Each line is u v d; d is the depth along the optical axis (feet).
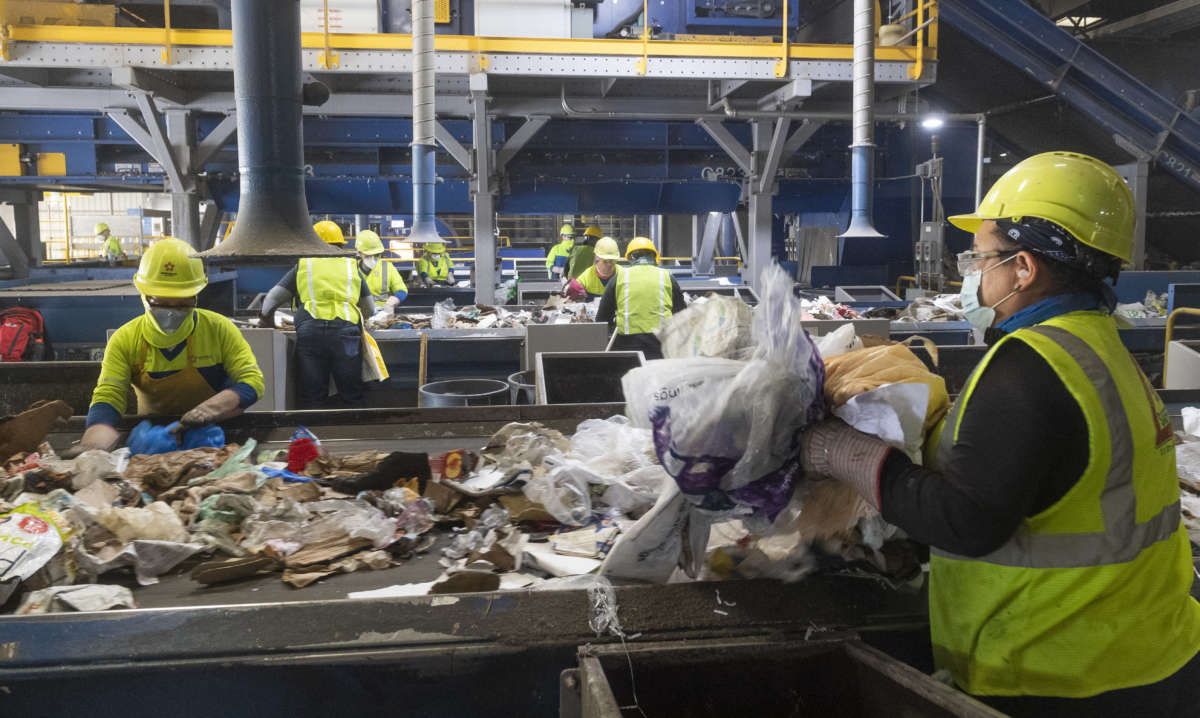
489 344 20.68
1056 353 3.38
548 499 6.27
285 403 17.62
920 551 4.91
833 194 36.17
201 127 29.89
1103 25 54.80
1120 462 3.42
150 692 4.10
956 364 14.05
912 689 3.65
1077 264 3.64
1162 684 3.66
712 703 4.14
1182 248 39.55
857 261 38.42
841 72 28.19
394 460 7.09
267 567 5.53
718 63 27.43
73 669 4.05
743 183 32.58
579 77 27.45
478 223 29.35
